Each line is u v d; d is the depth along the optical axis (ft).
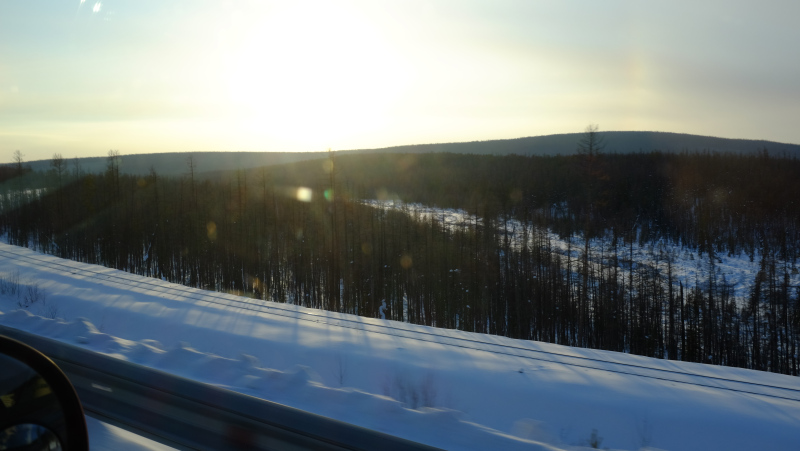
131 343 24.09
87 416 15.23
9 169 295.07
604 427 28.84
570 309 126.52
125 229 190.08
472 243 152.76
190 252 176.96
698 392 32.42
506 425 29.50
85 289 67.00
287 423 12.57
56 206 225.56
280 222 181.16
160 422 14.10
